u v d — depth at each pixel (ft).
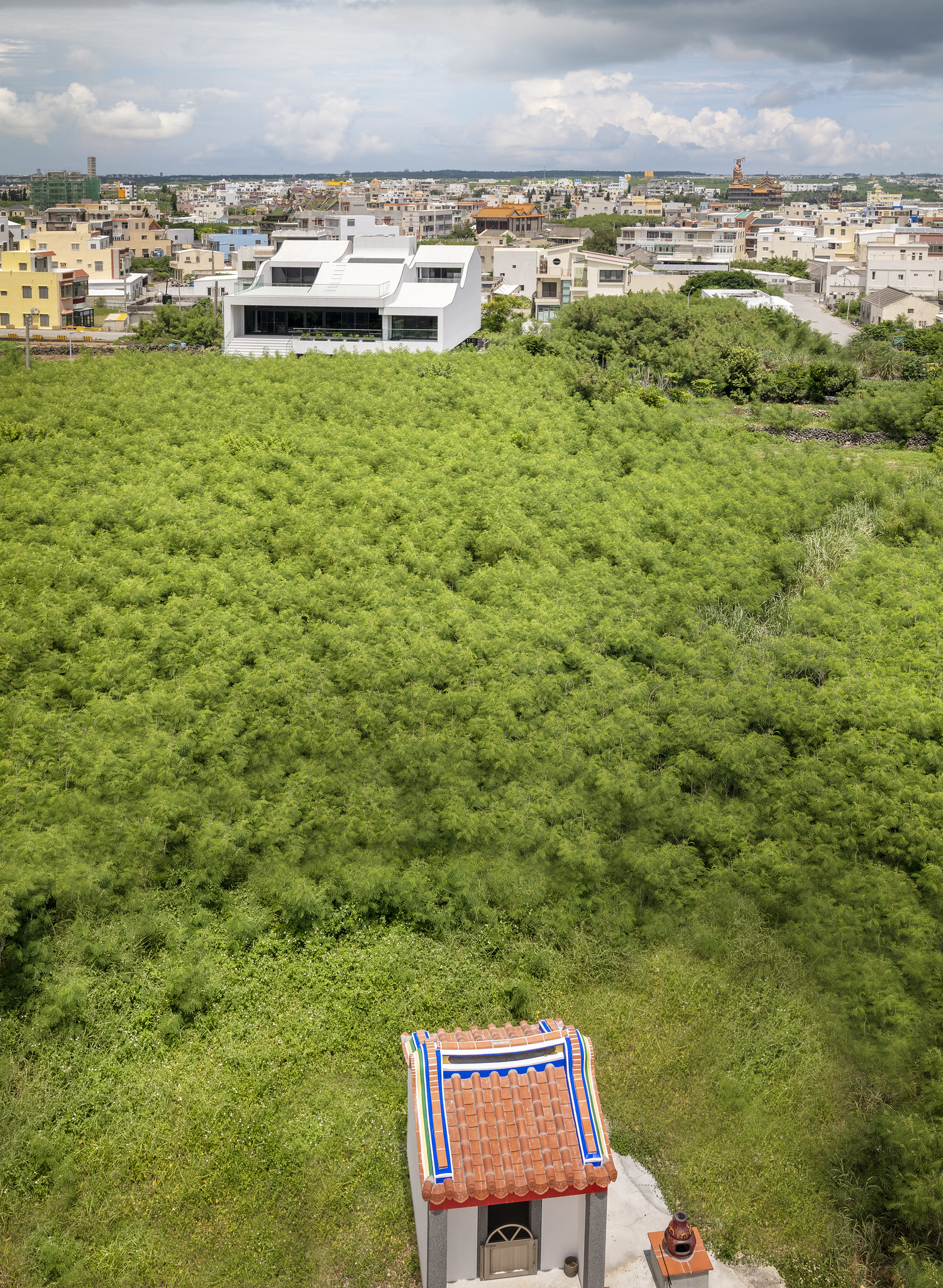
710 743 84.94
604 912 71.97
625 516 132.16
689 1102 58.75
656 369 230.07
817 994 65.05
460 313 241.14
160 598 107.24
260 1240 50.21
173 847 74.69
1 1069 58.18
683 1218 47.96
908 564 120.57
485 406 175.11
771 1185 53.67
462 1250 46.11
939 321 321.52
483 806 78.48
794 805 78.89
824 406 208.44
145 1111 56.75
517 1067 46.75
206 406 168.14
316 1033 62.44
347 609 105.60
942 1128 52.90
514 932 71.67
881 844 73.87
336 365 198.70
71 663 92.38
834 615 108.58
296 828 76.02
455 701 89.10
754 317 272.72
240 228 586.86
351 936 71.05
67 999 60.59
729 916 70.59
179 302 385.50
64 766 79.41
